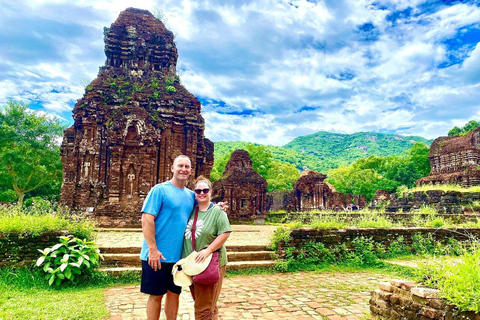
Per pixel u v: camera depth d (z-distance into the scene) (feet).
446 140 123.13
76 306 18.52
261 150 172.24
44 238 26.08
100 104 66.69
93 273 25.55
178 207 14.10
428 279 14.93
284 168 204.64
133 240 39.24
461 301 12.19
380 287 16.57
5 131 99.55
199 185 14.51
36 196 113.91
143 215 13.65
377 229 38.60
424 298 13.76
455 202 72.74
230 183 89.45
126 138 63.21
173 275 12.97
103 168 64.90
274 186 176.04
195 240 13.94
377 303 16.47
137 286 25.40
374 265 34.63
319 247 34.45
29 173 102.78
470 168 97.40
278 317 18.54
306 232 34.76
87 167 64.75
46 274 24.32
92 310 18.12
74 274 24.72
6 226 25.79
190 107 73.51
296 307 20.39
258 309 19.95
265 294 23.43
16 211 30.53
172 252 13.75
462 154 111.55
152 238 13.32
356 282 27.50
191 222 14.25
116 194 60.70
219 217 14.15
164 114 69.67
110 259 29.12
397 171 174.40
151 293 13.50
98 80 69.67
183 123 72.08
